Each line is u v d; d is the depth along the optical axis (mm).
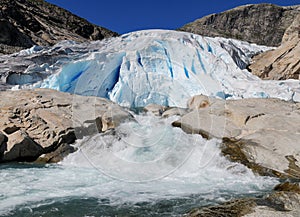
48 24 38938
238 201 5059
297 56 21844
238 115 10055
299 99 16594
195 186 6590
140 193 6059
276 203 4918
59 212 5086
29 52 22000
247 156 8164
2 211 5105
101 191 6156
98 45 22375
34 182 6754
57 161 8602
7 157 8570
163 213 5035
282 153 8141
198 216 4508
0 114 9422
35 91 11117
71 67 14516
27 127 9273
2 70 17125
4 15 31391
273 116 9992
